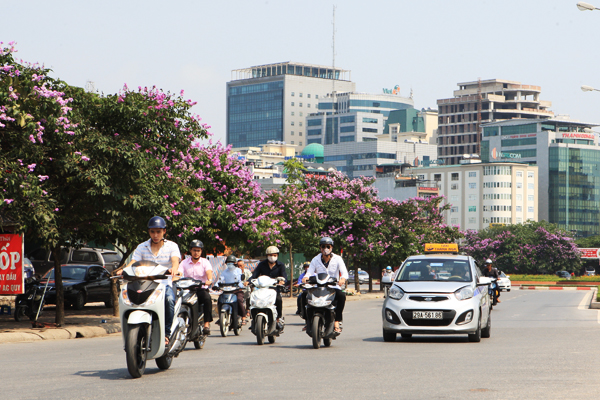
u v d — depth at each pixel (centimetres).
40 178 2445
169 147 3097
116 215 2664
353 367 1534
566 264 17988
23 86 2433
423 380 1327
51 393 1188
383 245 7469
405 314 2169
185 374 1430
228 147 4072
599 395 1150
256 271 2261
